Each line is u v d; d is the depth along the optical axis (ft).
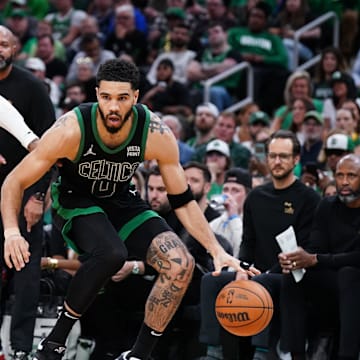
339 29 80.02
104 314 45.16
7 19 89.25
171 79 71.41
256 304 35.29
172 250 32.83
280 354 42.01
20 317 41.34
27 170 32.07
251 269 33.24
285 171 43.34
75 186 33.35
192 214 34.01
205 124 63.31
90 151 32.09
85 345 45.14
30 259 41.47
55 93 72.23
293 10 80.53
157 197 45.62
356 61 75.10
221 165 55.62
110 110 31.17
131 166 32.81
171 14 81.41
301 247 42.22
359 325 40.04
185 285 32.76
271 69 74.54
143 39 81.71
